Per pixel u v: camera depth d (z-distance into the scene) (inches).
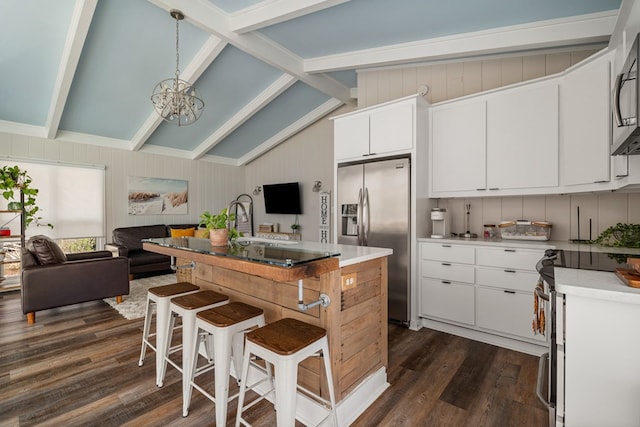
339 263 67.6
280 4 112.4
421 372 91.0
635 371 42.1
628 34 66.1
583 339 45.0
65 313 140.6
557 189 103.7
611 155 75.6
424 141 131.4
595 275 51.8
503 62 132.3
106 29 126.8
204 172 269.6
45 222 190.7
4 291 170.2
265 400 77.5
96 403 76.2
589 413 44.8
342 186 147.0
